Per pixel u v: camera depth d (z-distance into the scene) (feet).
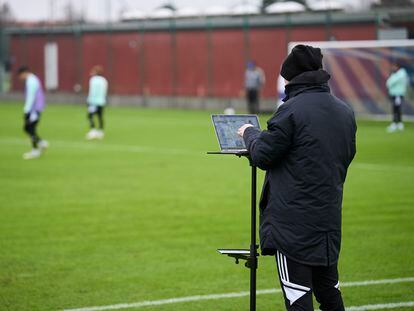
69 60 198.39
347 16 153.79
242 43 167.84
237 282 34.68
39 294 32.63
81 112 159.22
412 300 31.73
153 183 63.31
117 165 74.84
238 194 57.88
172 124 126.52
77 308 30.66
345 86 136.46
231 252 23.68
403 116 130.00
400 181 63.82
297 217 21.56
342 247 41.11
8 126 122.21
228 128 23.89
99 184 62.80
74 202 54.54
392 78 114.01
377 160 77.56
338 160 21.94
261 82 148.77
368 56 134.10
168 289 33.53
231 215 49.90
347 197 56.24
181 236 43.96
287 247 21.62
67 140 100.01
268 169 22.38
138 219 48.62
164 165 74.84
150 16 205.87
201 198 56.18
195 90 175.94
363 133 108.99
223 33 170.50
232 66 169.68
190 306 30.99
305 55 22.18
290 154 21.89
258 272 36.45
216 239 43.24
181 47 177.47
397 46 130.93
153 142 97.14
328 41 156.15
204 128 118.21
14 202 54.49
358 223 47.21
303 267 21.71
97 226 46.55
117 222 47.70
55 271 36.42
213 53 172.45
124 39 187.11
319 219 21.52
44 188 60.75
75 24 196.44
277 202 21.89
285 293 21.98
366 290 33.19
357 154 82.89
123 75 188.03
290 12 168.86
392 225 46.65
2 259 38.65
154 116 147.23
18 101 207.82
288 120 21.75
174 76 179.01
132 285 34.09
